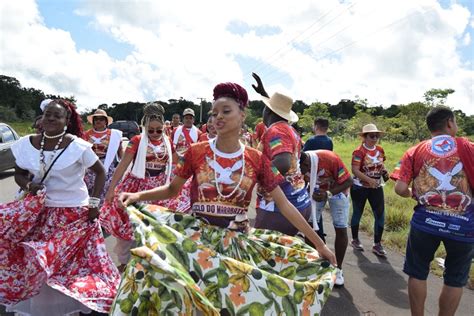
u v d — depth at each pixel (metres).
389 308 4.06
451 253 3.28
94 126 6.09
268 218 3.42
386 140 37.78
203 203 2.55
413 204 8.50
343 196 4.53
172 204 4.46
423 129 35.44
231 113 2.46
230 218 2.54
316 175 4.21
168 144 4.79
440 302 3.39
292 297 2.30
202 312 2.05
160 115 4.62
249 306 2.22
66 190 3.23
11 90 61.09
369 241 6.39
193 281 2.11
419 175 3.35
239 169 2.53
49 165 3.16
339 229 4.55
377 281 4.76
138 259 2.04
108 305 3.01
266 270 2.56
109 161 5.79
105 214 4.35
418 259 3.36
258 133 8.04
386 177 5.84
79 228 3.23
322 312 3.92
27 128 36.47
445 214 3.20
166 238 2.30
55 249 3.04
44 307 3.02
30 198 3.09
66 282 3.02
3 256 3.05
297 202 3.43
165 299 2.08
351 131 41.72
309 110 51.50
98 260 3.22
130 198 2.56
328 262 2.55
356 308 4.04
